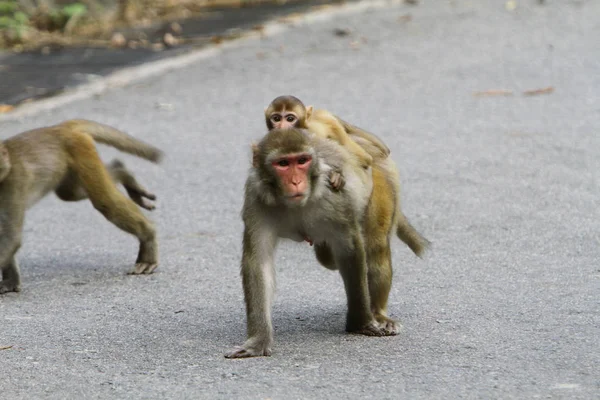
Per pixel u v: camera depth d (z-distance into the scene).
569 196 25.36
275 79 39.59
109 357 16.25
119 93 38.22
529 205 24.84
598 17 48.09
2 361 16.19
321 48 44.38
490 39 44.91
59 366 15.88
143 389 14.67
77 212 26.84
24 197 21.03
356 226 16.41
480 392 14.01
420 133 31.81
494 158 28.95
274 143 15.66
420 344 16.28
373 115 34.09
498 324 17.14
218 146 31.70
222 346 16.61
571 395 13.77
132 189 24.09
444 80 38.44
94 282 21.12
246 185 16.17
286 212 16.17
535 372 14.72
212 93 37.94
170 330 17.66
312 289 19.88
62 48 46.03
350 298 16.77
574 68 39.12
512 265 20.75
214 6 54.78
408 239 19.03
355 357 15.73
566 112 33.41
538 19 48.38
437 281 19.95
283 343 16.58
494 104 34.88
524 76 38.44
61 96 37.72
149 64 42.41
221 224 24.92
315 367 15.31
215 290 20.14
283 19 49.97
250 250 16.19
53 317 18.72
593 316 17.30
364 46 44.50
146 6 53.66
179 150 31.45
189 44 45.72
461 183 26.86
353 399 13.91
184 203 26.70
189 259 22.42
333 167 16.09
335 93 37.19
